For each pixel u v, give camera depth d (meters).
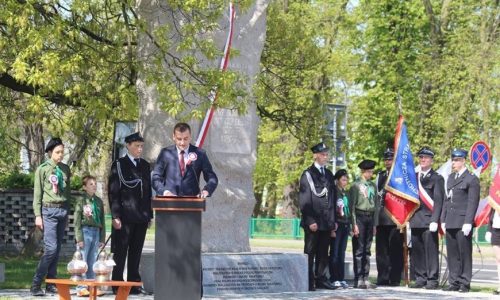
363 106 44.19
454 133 40.09
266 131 42.38
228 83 15.58
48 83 15.12
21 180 28.00
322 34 39.19
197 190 14.20
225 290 16.83
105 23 17.62
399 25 44.97
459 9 42.62
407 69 44.94
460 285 18.48
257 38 18.31
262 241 45.59
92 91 16.97
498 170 18.42
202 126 16.80
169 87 15.57
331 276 18.83
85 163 25.11
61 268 23.03
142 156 17.19
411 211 19.17
